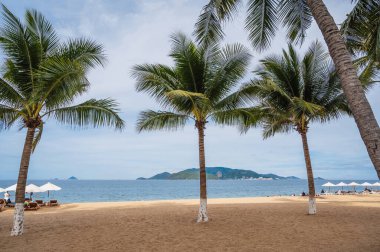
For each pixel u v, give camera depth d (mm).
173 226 11695
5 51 9836
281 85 14797
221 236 9641
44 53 10664
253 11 6887
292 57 14828
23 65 10125
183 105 12320
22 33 9781
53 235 10094
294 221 12602
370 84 13133
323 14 4559
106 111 11188
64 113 11109
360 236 9305
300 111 14219
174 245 8531
